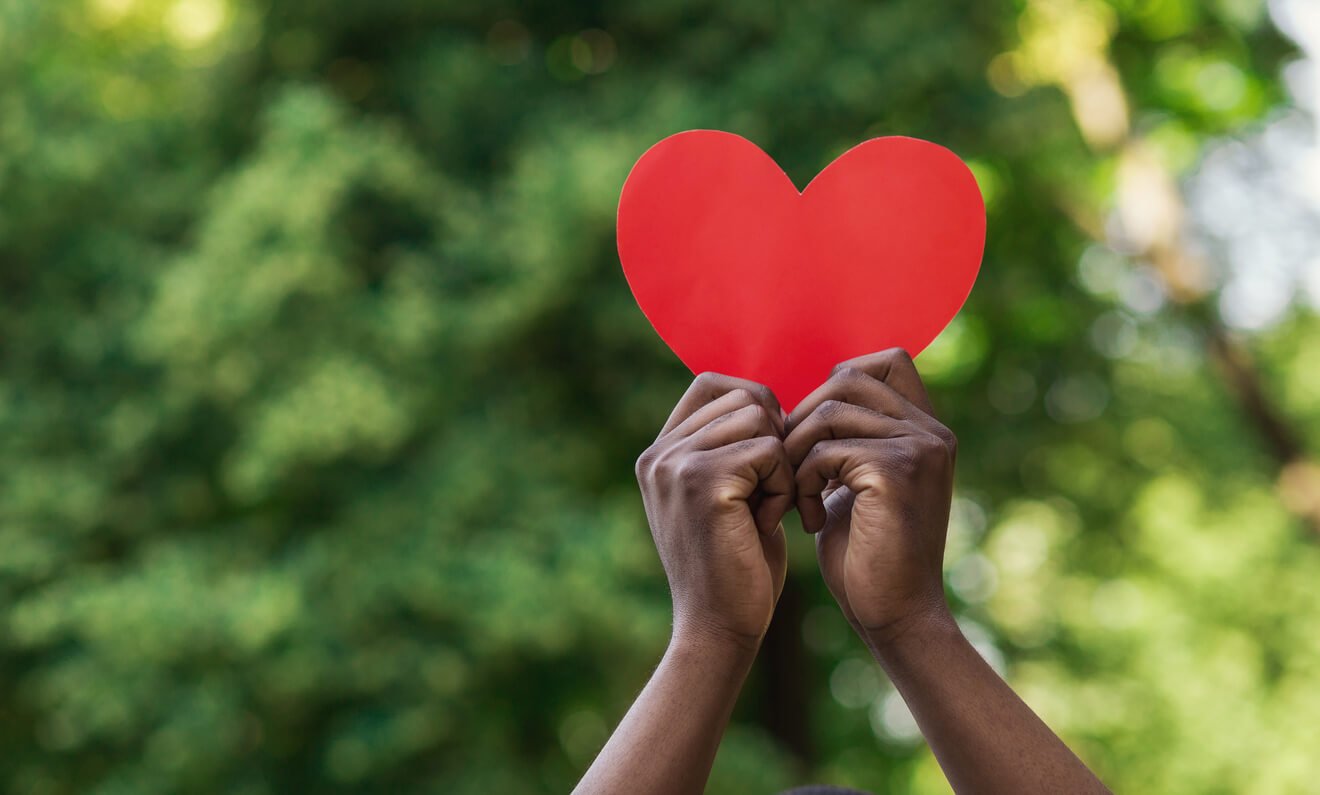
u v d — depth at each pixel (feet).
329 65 23.53
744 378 4.41
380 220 21.44
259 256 19.26
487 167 22.57
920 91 22.20
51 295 22.89
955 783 3.42
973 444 28.27
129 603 19.40
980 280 27.14
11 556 20.83
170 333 19.58
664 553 3.66
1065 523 31.73
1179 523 38.22
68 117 23.41
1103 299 30.27
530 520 20.43
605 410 23.52
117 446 21.40
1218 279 30.50
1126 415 29.78
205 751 19.71
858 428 3.62
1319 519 30.19
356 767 19.74
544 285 20.39
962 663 3.44
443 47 22.65
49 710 21.59
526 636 19.54
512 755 21.74
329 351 19.71
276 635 19.58
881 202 4.42
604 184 19.51
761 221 4.42
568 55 24.29
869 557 3.49
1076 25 30.66
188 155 24.20
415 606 19.99
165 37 27.32
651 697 3.48
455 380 20.89
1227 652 38.40
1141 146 30.07
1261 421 30.32
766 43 22.50
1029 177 29.22
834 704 31.99
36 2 23.61
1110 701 37.22
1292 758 37.09
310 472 20.40
